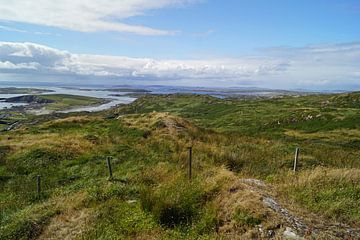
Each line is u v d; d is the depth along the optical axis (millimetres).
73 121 31688
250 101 95375
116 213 9188
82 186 13039
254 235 7062
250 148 18875
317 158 16391
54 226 9039
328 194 8766
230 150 17656
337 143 31719
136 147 19797
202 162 14961
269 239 6836
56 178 15508
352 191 8938
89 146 20938
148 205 9016
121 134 24531
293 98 94062
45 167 17250
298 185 9602
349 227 7250
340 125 42688
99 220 8891
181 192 8961
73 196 11336
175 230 7934
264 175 12703
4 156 18844
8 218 10336
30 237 8922
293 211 7930
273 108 71312
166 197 8781
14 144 21203
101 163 17031
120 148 19578
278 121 51625
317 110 54062
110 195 10797
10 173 16547
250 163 14656
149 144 20375
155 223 8336
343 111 51156
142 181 12273
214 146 19188
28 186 14594
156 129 24672
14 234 8969
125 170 14984
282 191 9391
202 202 8727
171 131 23844
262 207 7840
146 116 30438
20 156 18484
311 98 88500
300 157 15469
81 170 16312
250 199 8141
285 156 16234
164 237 7609
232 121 59344
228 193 8828
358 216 7570
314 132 41031
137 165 15812
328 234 6781
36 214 9930
